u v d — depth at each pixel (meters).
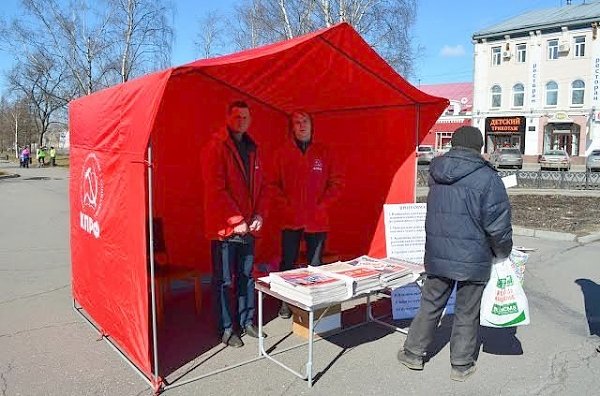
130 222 3.95
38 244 9.36
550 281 6.85
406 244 5.57
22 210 14.41
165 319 5.36
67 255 8.41
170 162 6.15
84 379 3.97
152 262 3.77
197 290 5.51
